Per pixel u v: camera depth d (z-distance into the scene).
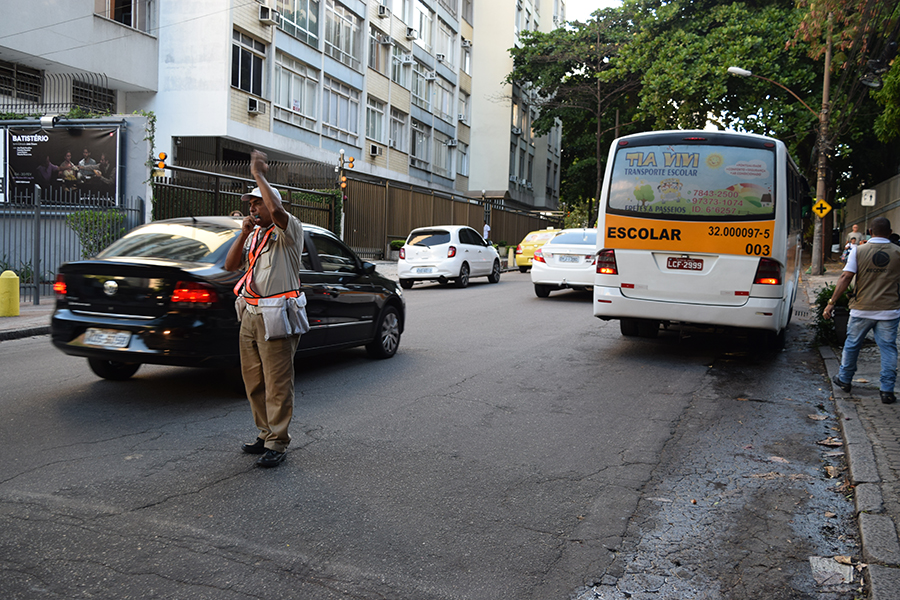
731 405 6.85
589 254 16.08
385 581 3.30
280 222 4.70
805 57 27.75
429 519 4.03
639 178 8.99
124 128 16.03
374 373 7.98
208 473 4.64
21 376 7.41
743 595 3.29
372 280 8.58
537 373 8.19
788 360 9.24
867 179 37.56
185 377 7.44
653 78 28.44
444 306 15.07
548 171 57.59
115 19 22.14
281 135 26.09
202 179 18.98
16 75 20.09
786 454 5.37
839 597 3.28
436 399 6.84
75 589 3.12
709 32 29.92
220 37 22.80
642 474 4.88
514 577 3.39
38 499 4.11
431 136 40.00
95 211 15.13
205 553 3.51
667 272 8.85
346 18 30.34
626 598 3.24
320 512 4.07
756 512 4.26
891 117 19.12
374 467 4.87
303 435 5.56
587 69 39.25
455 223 35.50
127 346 6.19
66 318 6.43
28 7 18.98
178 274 6.12
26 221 15.38
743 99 28.39
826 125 23.66
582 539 3.83
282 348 4.79
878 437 5.49
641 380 7.92
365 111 32.19
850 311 6.95
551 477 4.77
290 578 3.30
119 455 4.93
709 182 8.67
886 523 3.88
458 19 42.88
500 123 45.56
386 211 28.31
